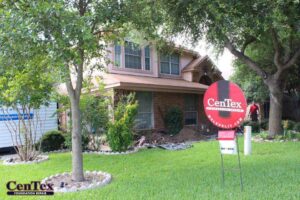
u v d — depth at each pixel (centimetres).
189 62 2164
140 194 580
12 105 990
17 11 534
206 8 1004
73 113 712
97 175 760
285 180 647
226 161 877
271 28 1097
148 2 836
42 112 1376
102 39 725
